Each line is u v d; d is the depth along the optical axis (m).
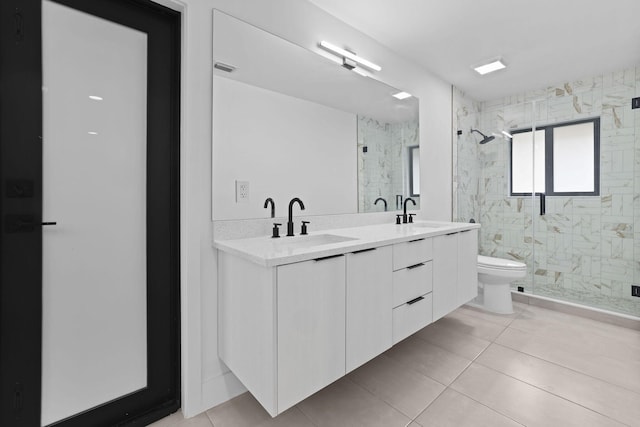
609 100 2.93
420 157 2.88
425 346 2.20
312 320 1.29
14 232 1.18
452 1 1.95
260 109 1.76
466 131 3.54
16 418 1.20
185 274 1.47
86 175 1.32
